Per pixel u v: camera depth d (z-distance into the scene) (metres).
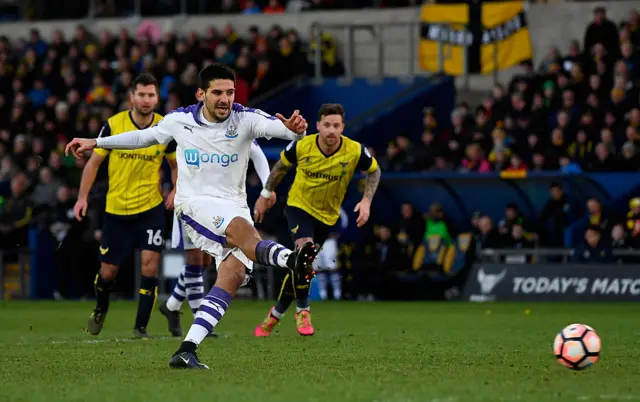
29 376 18.66
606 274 47.38
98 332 28.62
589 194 49.50
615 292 47.16
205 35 67.00
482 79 64.06
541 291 48.31
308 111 62.34
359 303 48.16
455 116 55.00
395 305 46.34
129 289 54.03
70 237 52.62
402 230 50.81
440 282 50.41
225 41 63.72
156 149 27.50
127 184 27.58
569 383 17.19
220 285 19.53
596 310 41.84
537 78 54.84
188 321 36.50
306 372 18.95
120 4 74.62
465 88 62.62
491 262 49.88
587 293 47.59
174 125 20.03
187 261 28.67
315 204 28.72
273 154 51.81
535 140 51.81
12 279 53.84
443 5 63.00
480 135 52.50
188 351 19.47
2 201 54.03
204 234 19.69
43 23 73.44
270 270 51.66
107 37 66.81
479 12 62.34
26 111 63.31
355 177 51.59
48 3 75.25
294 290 28.17
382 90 61.66
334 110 27.59
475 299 49.50
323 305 46.62
